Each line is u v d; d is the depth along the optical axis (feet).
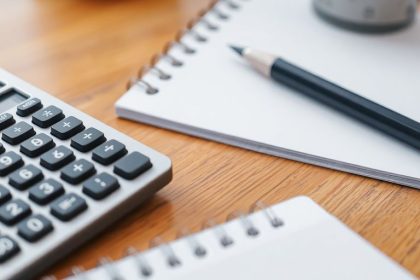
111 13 1.98
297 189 1.25
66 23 1.90
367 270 0.98
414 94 1.51
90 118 1.29
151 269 0.97
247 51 1.61
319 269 0.98
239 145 1.37
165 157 1.21
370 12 1.79
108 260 1.05
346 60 1.67
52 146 1.20
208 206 1.21
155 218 1.17
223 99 1.49
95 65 1.68
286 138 1.35
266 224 1.06
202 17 1.90
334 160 1.29
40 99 1.34
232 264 0.98
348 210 1.20
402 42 1.79
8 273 0.96
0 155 1.16
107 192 1.11
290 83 1.51
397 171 1.25
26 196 1.09
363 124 1.40
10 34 1.82
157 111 1.43
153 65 1.64
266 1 2.04
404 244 1.11
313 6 1.96
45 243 1.01
